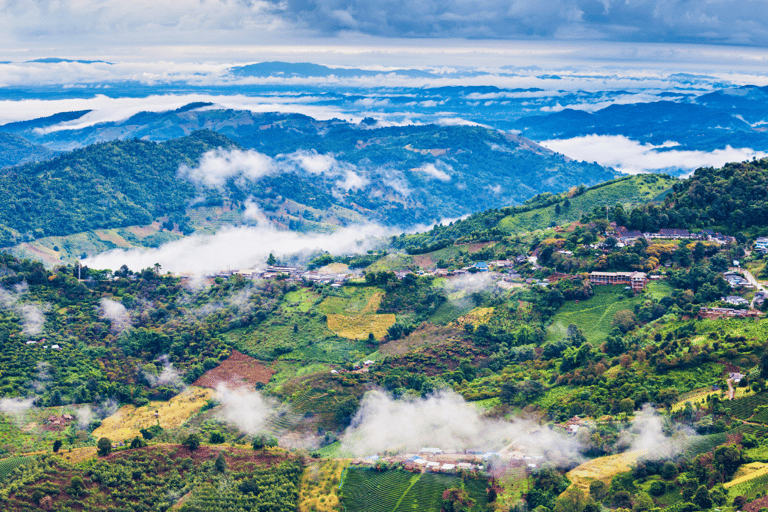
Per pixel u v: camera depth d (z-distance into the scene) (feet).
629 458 620.49
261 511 614.34
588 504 557.74
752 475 553.64
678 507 538.88
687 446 609.42
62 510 596.70
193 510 603.67
